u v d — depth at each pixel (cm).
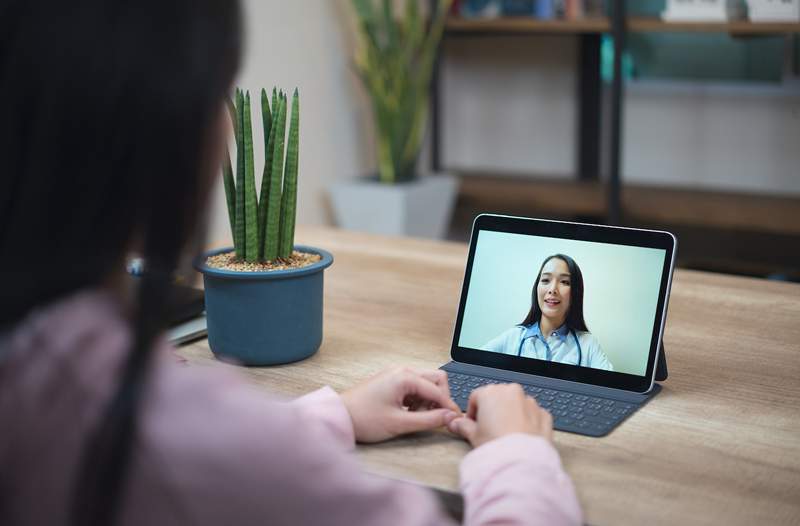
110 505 54
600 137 392
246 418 57
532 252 122
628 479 92
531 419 92
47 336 56
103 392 55
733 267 330
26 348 56
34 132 54
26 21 54
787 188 364
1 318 57
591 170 396
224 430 56
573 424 104
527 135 413
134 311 58
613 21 338
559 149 407
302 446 58
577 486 90
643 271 115
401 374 104
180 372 58
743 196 354
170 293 59
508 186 386
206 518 56
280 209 125
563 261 120
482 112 421
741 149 370
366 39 370
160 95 55
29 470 55
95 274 58
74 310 57
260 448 56
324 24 379
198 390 57
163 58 55
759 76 358
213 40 58
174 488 55
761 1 319
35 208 55
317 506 58
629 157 393
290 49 363
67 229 56
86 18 54
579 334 117
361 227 374
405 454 99
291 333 123
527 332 121
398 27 388
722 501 87
